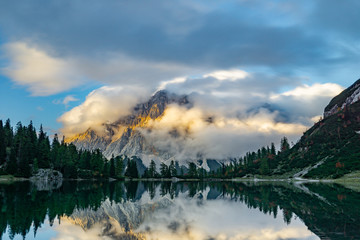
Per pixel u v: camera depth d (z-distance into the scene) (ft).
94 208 189.37
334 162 599.16
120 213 173.27
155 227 132.46
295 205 190.60
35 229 123.65
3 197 230.68
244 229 123.85
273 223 135.03
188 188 446.60
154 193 338.34
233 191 352.08
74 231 123.03
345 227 118.83
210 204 217.56
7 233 115.34
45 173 577.84
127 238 112.68
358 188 347.36
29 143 593.01
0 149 559.79
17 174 534.78
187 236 114.11
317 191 307.17
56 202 209.56
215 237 111.14
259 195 277.44
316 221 133.39
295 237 106.22
